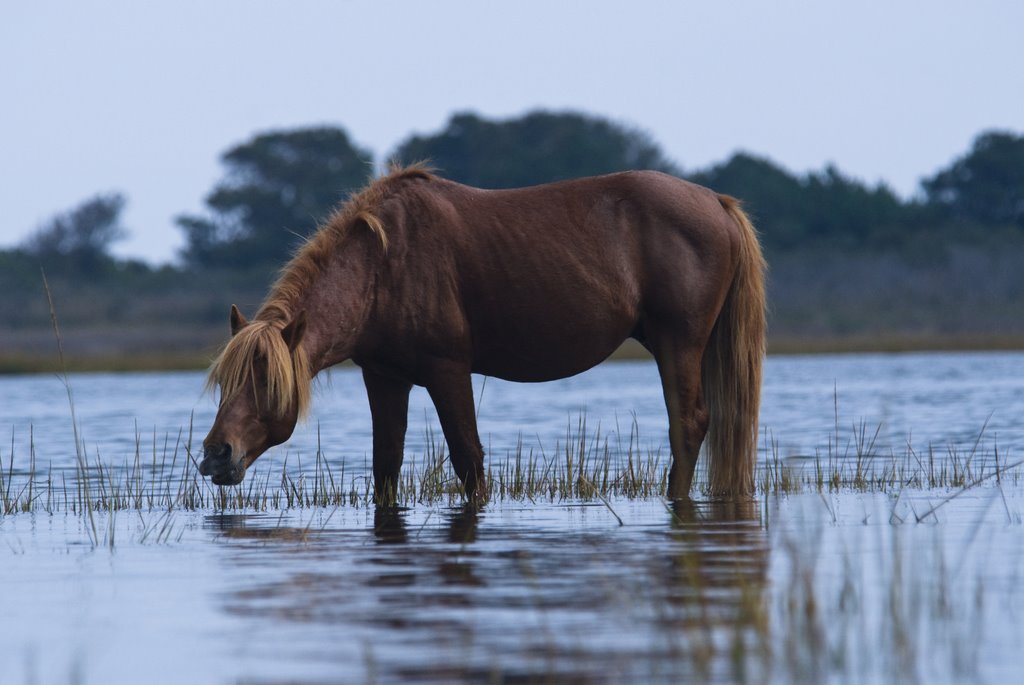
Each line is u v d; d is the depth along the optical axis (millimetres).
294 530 29094
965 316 194875
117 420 65750
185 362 137500
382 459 34875
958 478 36875
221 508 34250
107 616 19922
